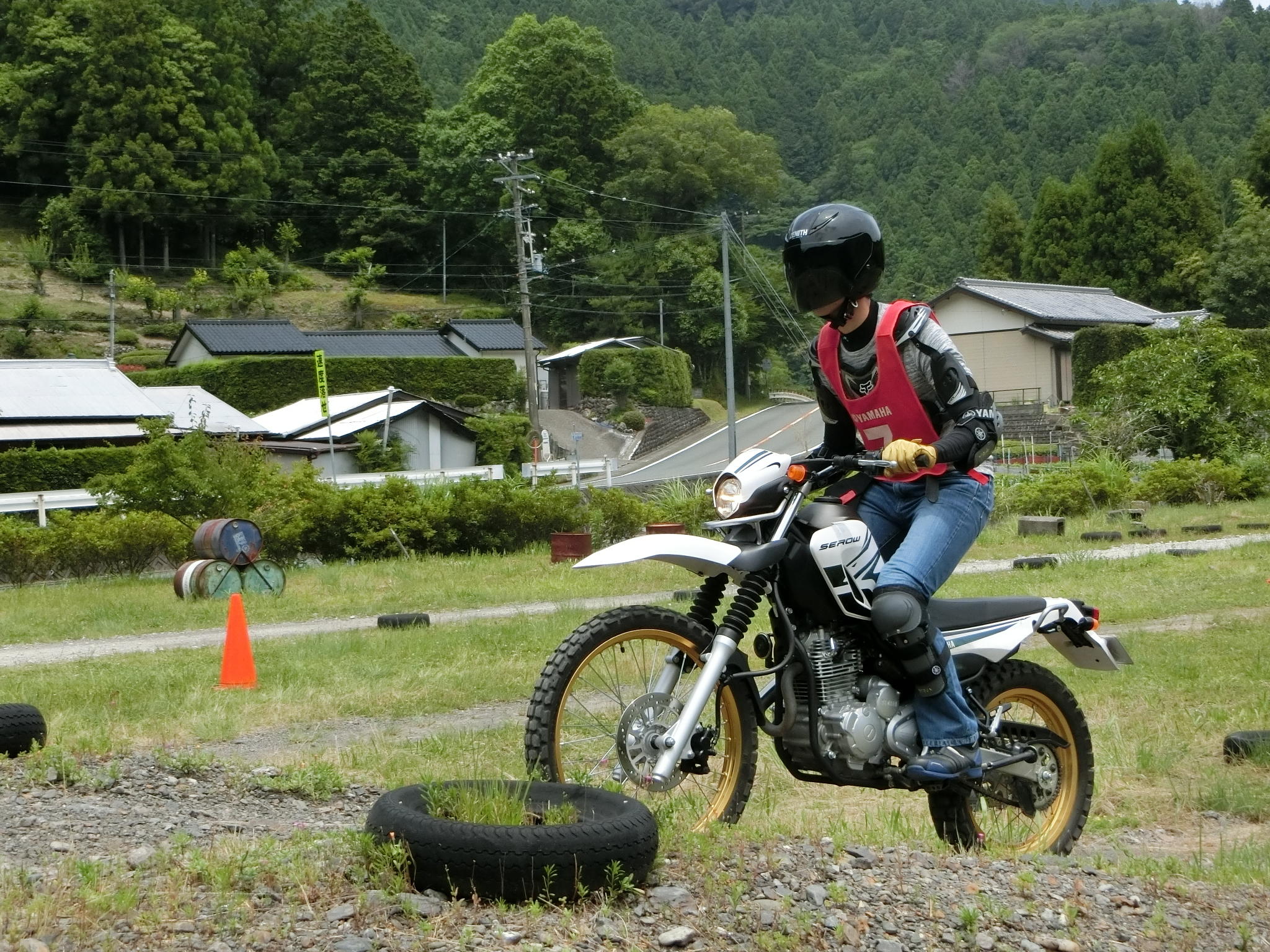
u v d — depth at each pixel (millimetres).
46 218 95812
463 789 4105
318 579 21297
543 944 3457
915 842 5191
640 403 77250
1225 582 16844
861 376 4855
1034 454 46812
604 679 4828
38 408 43062
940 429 4816
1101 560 19609
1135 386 39875
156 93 97812
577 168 106188
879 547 4930
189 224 101562
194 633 15320
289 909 3670
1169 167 90688
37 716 6621
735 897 3881
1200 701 9328
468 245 109250
